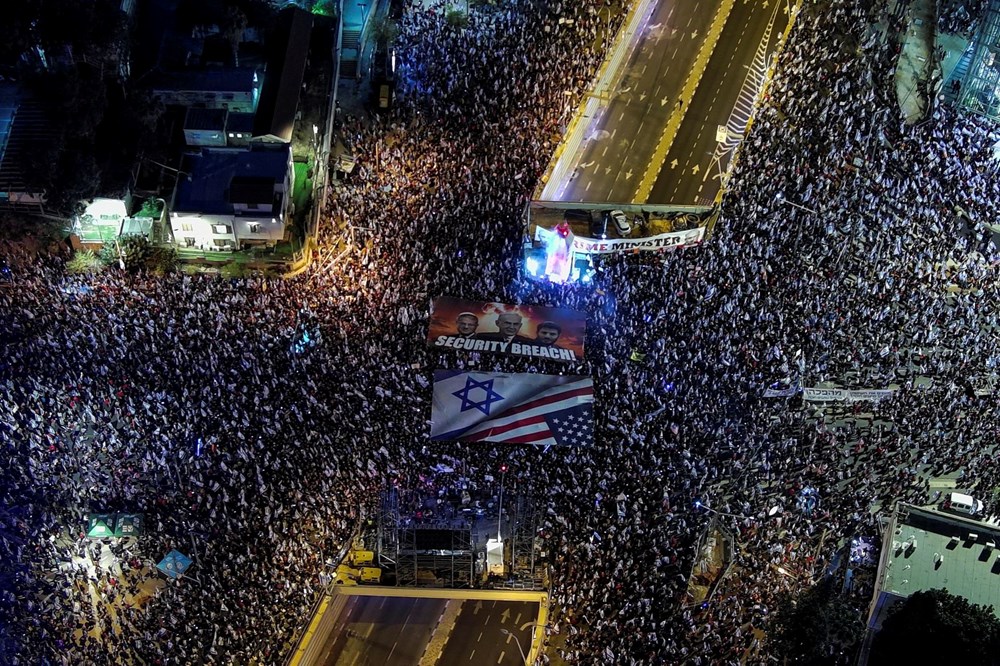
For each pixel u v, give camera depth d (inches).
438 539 3555.6
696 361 3998.5
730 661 3277.6
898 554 3464.6
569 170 4746.6
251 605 3366.1
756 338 4060.0
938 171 4581.7
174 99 4795.8
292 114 4761.3
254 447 3698.3
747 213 4478.3
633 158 4798.2
